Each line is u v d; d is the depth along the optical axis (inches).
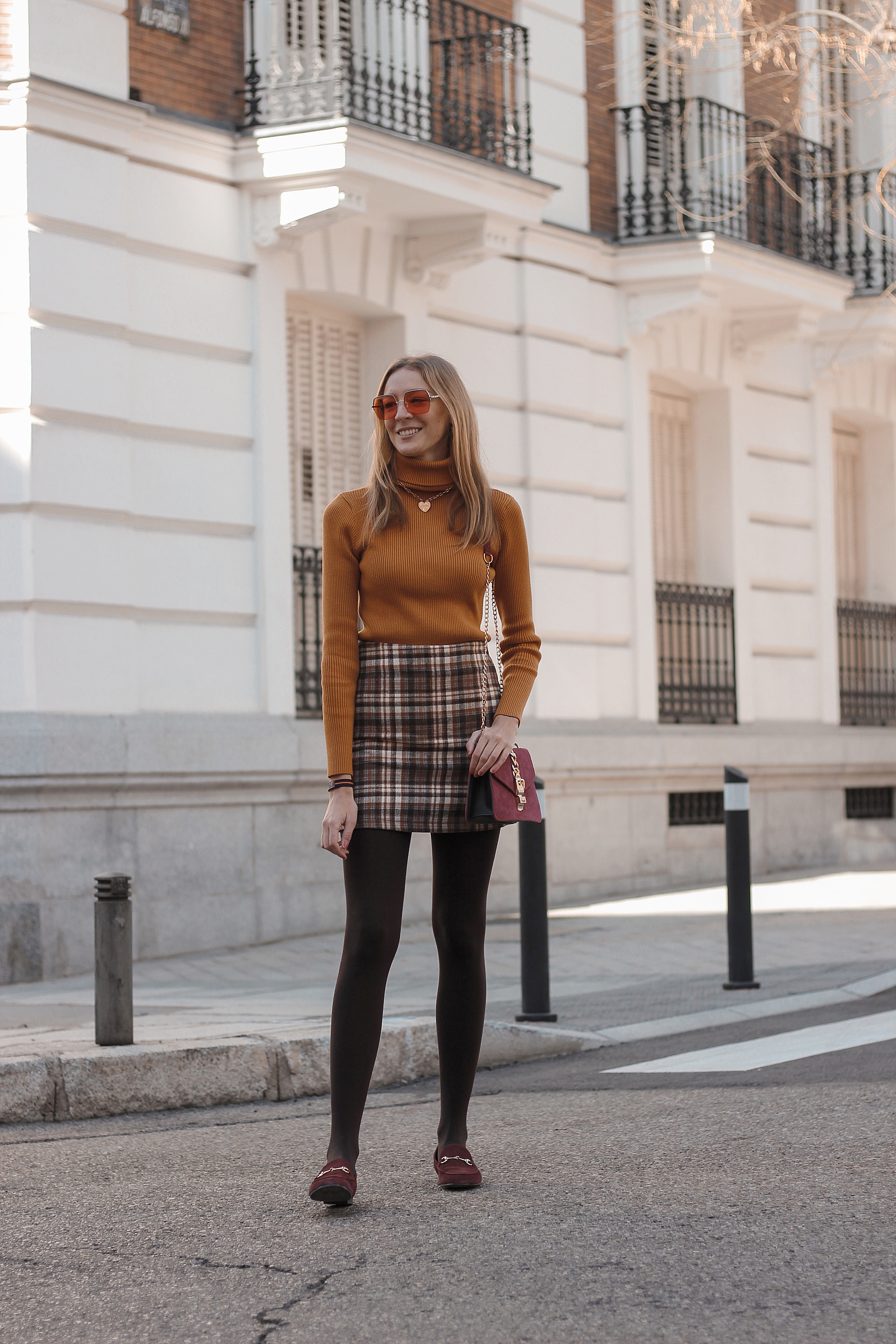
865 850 662.5
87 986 382.6
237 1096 237.6
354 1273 137.0
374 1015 159.3
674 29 515.2
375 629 160.9
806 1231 147.6
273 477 466.6
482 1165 177.8
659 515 614.5
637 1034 288.5
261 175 457.7
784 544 649.6
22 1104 220.8
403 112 480.7
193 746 428.5
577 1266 137.6
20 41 410.9
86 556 420.5
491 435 537.3
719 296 580.1
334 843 156.8
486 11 532.7
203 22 457.7
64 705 412.8
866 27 594.6
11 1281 139.7
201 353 453.1
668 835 576.1
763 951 392.8
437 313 520.7
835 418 701.9
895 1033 269.0
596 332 573.9
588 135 578.2
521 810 158.1
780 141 625.3
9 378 410.6
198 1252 145.9
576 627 558.6
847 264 667.4
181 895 427.5
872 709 693.9
